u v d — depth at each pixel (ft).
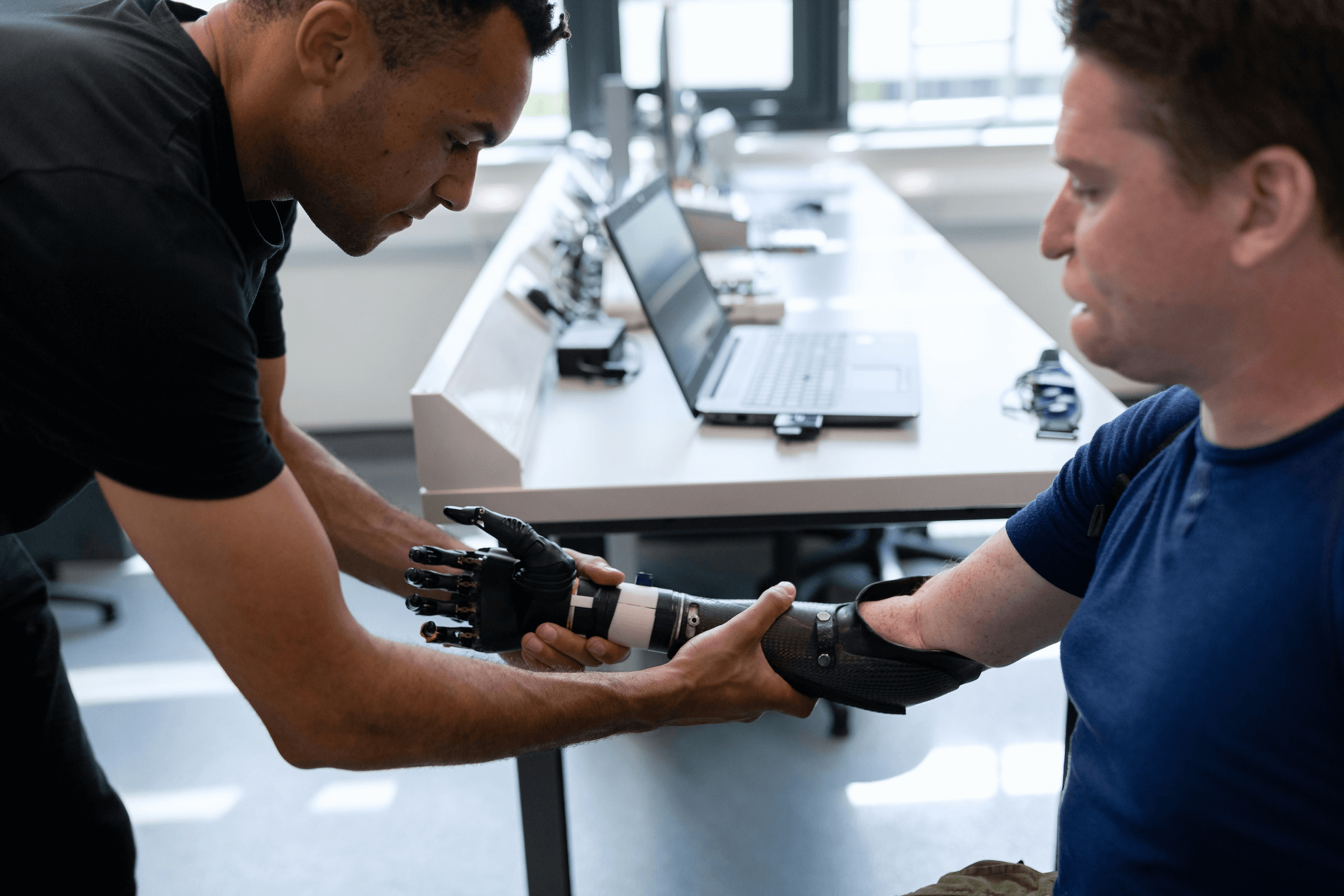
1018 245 11.99
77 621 8.71
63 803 3.91
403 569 4.10
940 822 6.18
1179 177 1.77
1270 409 1.89
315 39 2.53
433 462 4.49
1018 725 7.05
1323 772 1.82
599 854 5.97
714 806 6.36
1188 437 2.17
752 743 6.95
